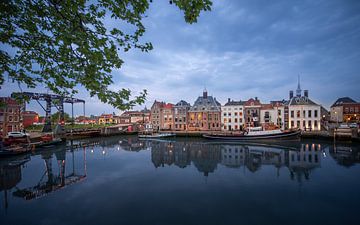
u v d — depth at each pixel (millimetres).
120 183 15469
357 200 11859
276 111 55625
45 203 11852
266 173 18047
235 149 33250
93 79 3834
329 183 14953
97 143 43469
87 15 3709
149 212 10641
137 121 97250
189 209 10969
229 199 12266
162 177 17062
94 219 9930
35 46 3746
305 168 19609
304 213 10383
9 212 10758
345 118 56688
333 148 31797
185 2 3910
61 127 42469
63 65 3871
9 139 31953
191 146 37750
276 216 10125
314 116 52094
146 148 35438
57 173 18625
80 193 13414
